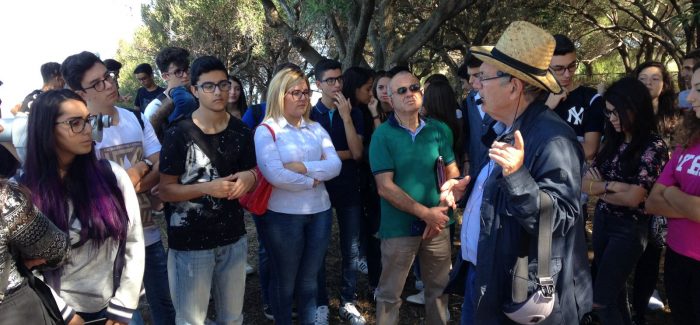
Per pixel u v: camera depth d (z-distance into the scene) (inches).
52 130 72.3
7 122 80.1
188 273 98.8
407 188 112.1
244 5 716.7
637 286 127.1
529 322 71.1
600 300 107.7
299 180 109.2
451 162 117.9
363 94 153.2
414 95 110.7
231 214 102.0
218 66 98.3
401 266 114.1
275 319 119.9
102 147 102.7
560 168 66.9
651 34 460.8
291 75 112.3
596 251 114.0
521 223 66.8
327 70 141.0
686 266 92.0
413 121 114.3
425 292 119.3
